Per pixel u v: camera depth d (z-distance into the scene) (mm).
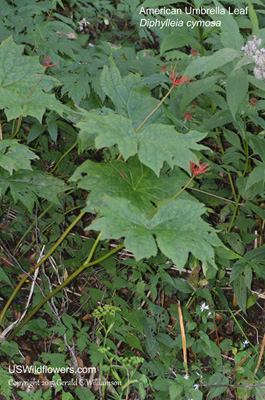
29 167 2182
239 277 3037
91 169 2195
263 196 3232
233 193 3395
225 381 2637
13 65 2336
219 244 1938
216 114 2891
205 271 2873
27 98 2260
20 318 2689
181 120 2885
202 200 3367
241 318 3217
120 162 2311
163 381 2561
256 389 2605
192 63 2553
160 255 3070
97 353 2555
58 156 3488
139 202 2193
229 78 2525
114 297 2881
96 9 5250
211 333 3109
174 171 2367
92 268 3186
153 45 5105
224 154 3178
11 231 3195
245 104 2809
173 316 2951
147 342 2803
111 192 2160
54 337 2803
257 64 2443
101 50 4031
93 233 3418
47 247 3135
